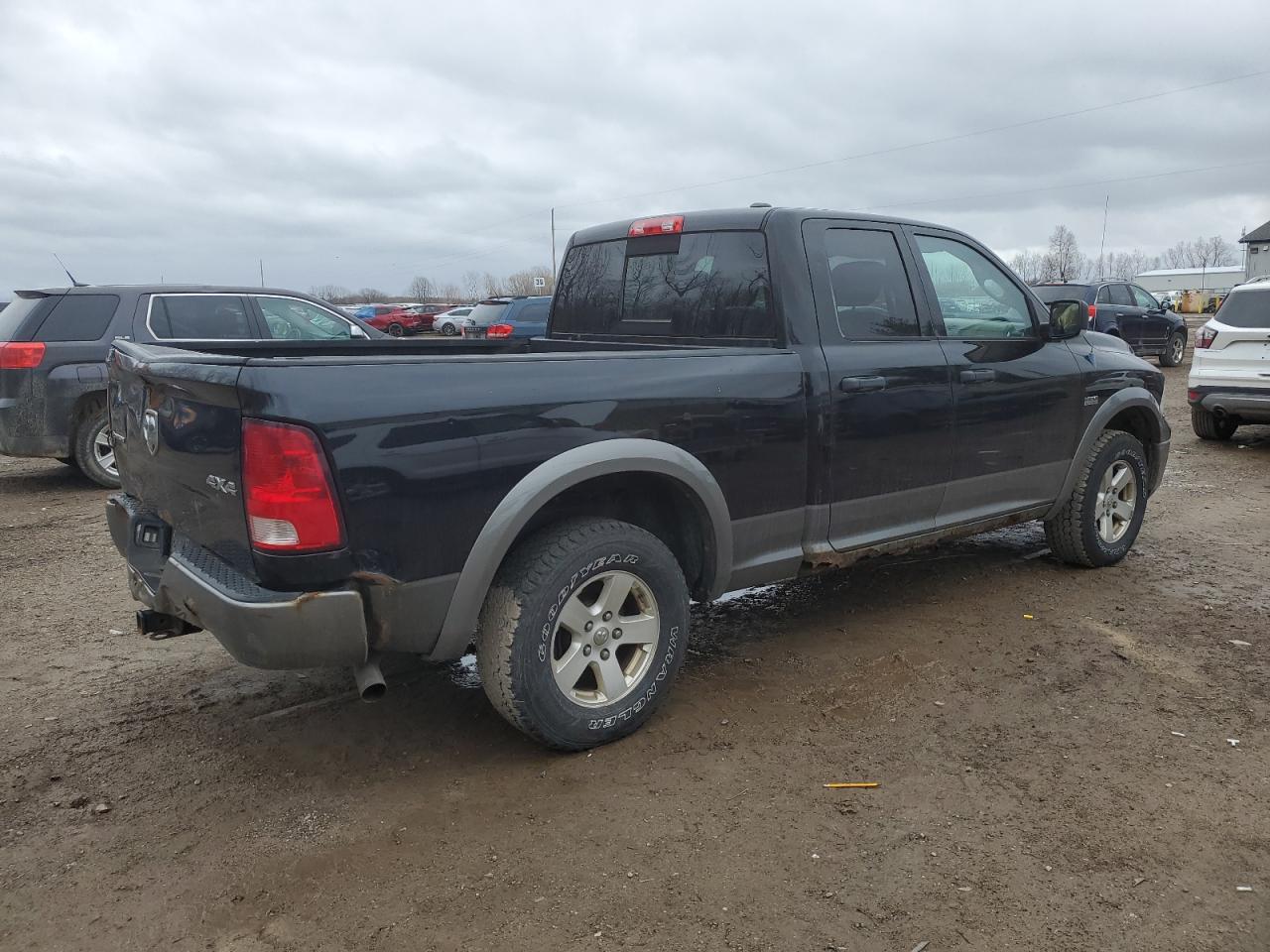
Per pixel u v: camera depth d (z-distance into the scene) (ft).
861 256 13.66
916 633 14.85
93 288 27.27
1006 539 20.52
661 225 14.46
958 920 8.03
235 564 9.32
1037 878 8.61
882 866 8.80
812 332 12.76
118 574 19.12
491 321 67.72
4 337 26.89
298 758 11.10
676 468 11.12
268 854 9.12
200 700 12.80
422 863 8.94
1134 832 9.32
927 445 14.06
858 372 13.04
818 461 12.72
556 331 16.78
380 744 11.41
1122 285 64.28
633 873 8.72
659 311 14.52
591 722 10.78
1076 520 17.29
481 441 9.70
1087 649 14.10
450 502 9.53
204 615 9.40
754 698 12.48
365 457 8.99
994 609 15.93
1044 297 61.82
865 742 11.23
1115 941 7.77
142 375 10.44
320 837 9.40
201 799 10.18
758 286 12.96
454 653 10.10
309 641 8.96
